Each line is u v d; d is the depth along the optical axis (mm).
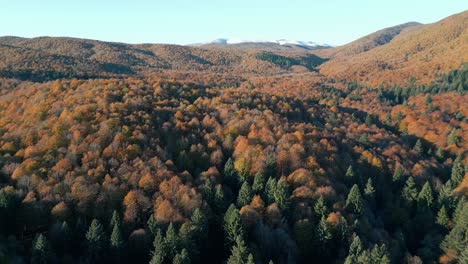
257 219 73375
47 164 80000
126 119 98250
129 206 72250
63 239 65938
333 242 74438
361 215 81812
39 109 103750
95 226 65438
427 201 93812
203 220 71062
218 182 85625
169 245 65250
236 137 104125
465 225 77875
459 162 116375
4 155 83188
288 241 71188
